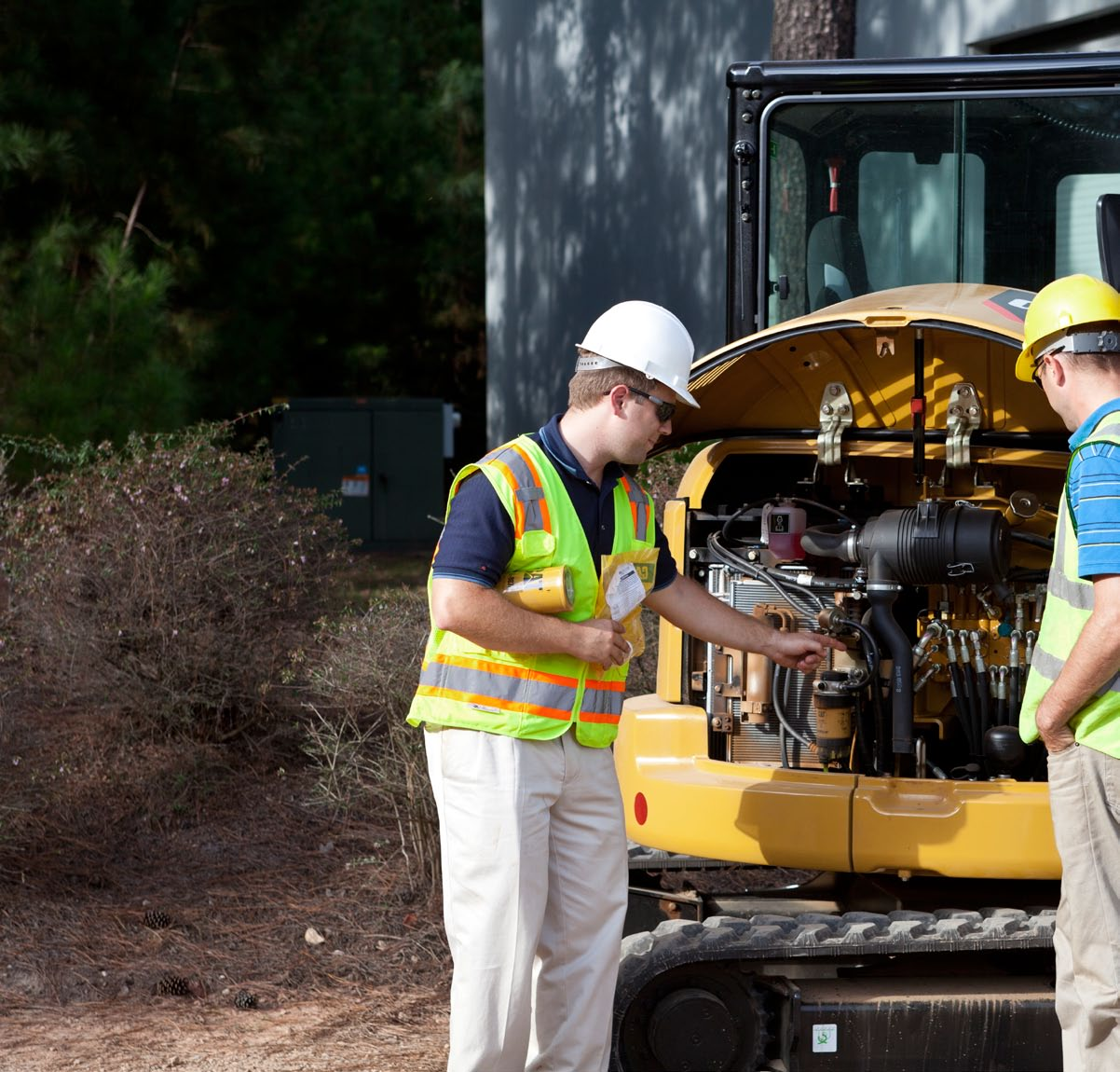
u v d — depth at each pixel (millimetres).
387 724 6461
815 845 3590
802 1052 3500
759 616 3867
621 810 3371
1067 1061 3309
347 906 5316
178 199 14594
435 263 22688
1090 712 3160
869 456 4105
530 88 14891
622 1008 3539
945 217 5547
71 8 12547
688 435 4281
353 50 22453
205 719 6676
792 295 5668
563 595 3123
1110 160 5383
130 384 10852
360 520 15258
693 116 12086
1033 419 3924
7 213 12602
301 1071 4090
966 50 9812
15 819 5574
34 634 6461
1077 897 3213
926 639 3805
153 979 4711
